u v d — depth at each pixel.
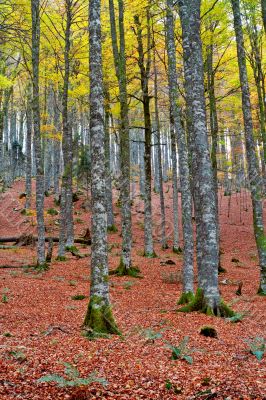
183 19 10.59
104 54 17.56
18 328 7.09
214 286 9.00
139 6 14.19
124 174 15.16
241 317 8.63
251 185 12.67
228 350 6.01
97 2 7.52
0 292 10.43
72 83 19.73
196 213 10.63
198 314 8.79
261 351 5.65
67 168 17.73
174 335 6.84
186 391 4.23
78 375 4.37
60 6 17.16
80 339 6.25
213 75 16.17
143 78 18.27
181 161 10.76
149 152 18.91
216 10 14.09
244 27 16.77
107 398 3.98
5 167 43.88
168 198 36.47
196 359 5.39
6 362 4.83
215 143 17.25
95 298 6.97
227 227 28.95
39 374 4.55
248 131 12.55
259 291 12.31
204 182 9.08
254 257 22.09
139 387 4.30
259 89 17.02
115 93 18.56
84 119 43.09
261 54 17.55
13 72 19.50
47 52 19.09
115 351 5.63
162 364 5.11
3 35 11.08
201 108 9.21
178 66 17.22
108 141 25.84
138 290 12.15
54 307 9.16
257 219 12.53
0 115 24.36
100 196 7.09
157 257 19.81
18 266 15.39
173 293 11.90
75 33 20.28
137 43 18.03
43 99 31.25
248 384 4.41
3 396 3.87
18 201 31.28
